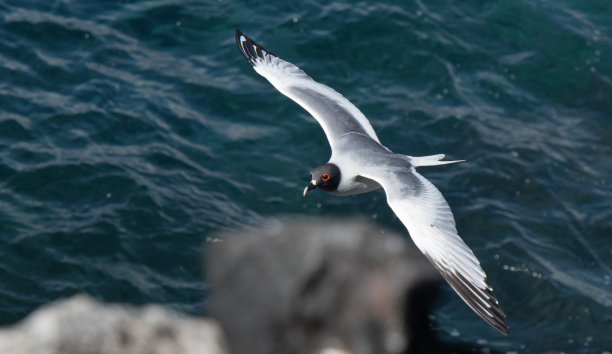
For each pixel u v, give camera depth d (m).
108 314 7.25
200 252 16.50
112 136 19.05
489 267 16.45
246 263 8.14
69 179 17.91
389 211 17.30
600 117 20.08
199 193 17.84
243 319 7.73
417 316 9.16
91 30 21.81
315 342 7.87
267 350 7.55
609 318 15.46
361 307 8.24
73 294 15.62
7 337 6.92
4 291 15.59
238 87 20.53
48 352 6.80
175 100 20.11
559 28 22.16
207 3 22.80
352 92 20.38
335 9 22.48
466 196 17.97
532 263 16.48
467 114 19.92
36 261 16.17
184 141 19.12
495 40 21.97
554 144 19.30
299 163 18.73
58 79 20.41
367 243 8.70
